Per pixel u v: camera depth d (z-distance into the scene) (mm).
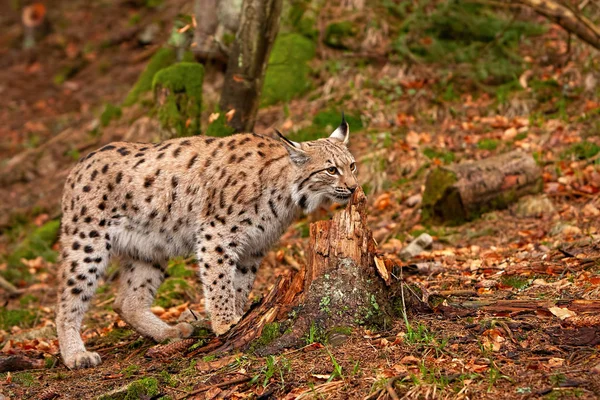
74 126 18141
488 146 13203
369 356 6426
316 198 8492
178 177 8422
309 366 6402
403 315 7062
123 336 9156
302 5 16719
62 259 8375
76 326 8258
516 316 6945
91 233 8359
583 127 13211
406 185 12922
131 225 8555
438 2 16453
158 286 8977
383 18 16547
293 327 6879
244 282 8758
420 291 7359
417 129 14188
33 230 15102
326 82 15414
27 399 6871
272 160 8375
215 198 8289
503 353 6262
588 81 14266
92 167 8523
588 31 12328
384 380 5926
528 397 5547
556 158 12641
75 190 8461
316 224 7094
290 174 8328
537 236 10336
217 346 7379
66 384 7152
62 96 20219
